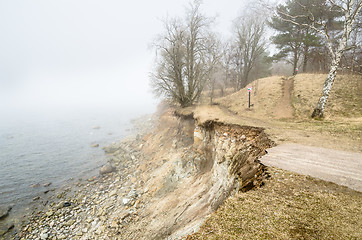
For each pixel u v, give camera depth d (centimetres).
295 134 848
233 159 818
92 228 1053
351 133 812
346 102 1380
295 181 415
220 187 855
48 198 1434
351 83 1614
